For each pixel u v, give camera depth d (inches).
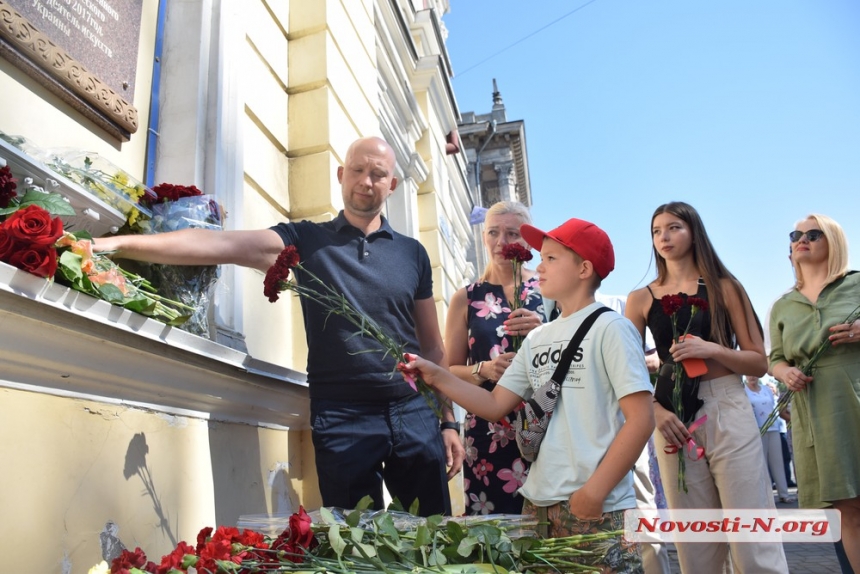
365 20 195.9
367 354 92.4
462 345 119.0
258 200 133.7
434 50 358.6
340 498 87.9
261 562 55.4
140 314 69.3
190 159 110.7
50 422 61.0
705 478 99.2
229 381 90.2
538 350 79.0
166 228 86.3
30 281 53.8
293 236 96.0
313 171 147.9
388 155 103.0
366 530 61.6
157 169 110.7
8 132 78.1
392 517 68.1
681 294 100.7
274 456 110.9
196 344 79.2
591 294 80.3
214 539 57.9
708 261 107.0
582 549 65.4
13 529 55.8
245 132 130.9
